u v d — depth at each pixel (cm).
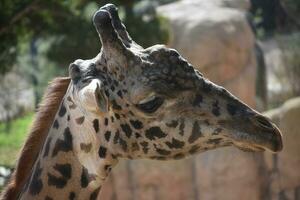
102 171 646
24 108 3494
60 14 2069
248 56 2928
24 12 1994
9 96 3388
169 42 2520
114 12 642
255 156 1802
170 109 610
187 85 607
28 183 671
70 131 651
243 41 2892
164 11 3044
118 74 616
